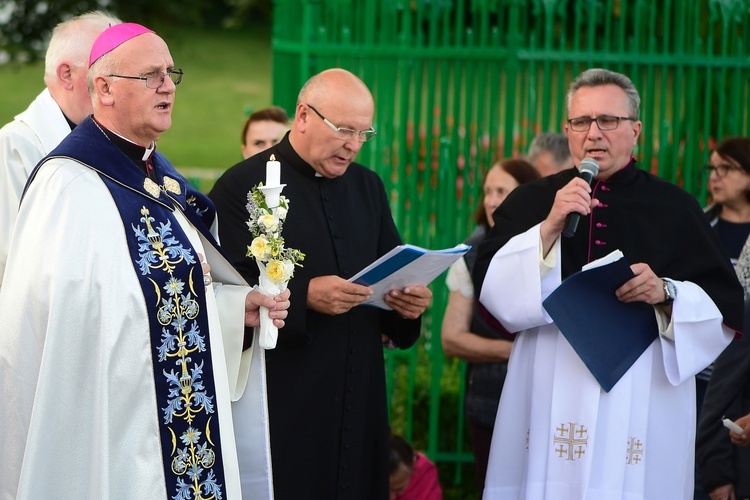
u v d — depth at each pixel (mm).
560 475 6914
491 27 11586
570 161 9844
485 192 9188
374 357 7645
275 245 6746
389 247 7906
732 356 7848
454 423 11359
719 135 11000
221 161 31828
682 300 6887
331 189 7656
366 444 7613
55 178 6004
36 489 5820
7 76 38188
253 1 23828
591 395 6879
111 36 6176
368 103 7367
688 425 7113
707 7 11359
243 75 39969
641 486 6926
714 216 9602
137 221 6105
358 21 10961
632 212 7254
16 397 5957
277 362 7359
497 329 7508
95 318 5906
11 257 6023
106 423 5891
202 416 6203
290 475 7324
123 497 5957
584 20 12062
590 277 6746
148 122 6195
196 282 6234
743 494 7828
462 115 11961
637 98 7250
